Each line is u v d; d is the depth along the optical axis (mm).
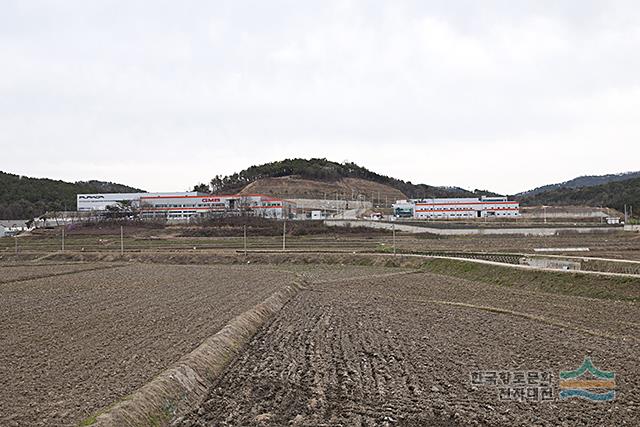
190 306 38969
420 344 27672
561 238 111625
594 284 46688
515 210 172875
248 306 38688
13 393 18156
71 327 30391
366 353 25781
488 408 18047
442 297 48312
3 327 30469
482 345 27391
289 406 18422
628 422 16750
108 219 150125
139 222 146000
